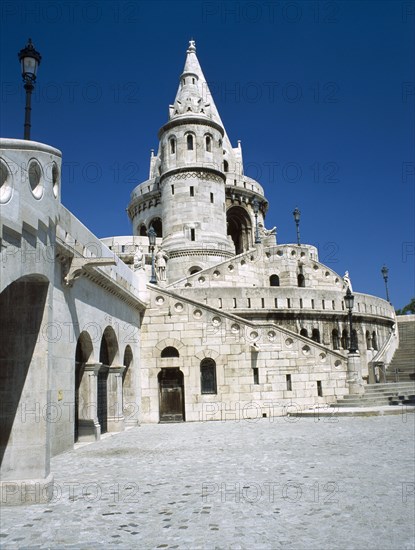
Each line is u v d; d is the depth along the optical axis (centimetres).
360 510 822
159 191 5653
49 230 982
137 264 2761
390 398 2666
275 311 3497
